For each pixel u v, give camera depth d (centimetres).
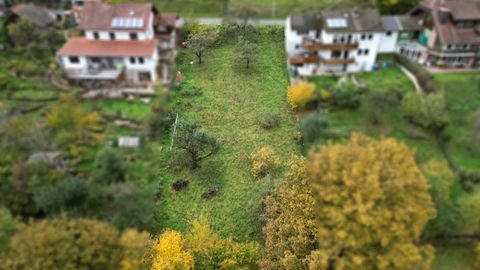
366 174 2422
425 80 4488
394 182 2395
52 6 5769
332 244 2348
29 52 4812
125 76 4547
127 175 3334
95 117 3850
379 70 4941
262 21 5681
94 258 2306
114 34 4678
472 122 3981
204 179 3503
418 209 2362
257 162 3559
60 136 3566
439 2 4894
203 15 5812
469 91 4469
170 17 5072
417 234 2341
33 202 2831
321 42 4844
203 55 5088
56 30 5338
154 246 2520
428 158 3616
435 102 3931
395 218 2289
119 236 2522
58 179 2984
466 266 2633
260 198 3162
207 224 2903
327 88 4453
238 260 2564
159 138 3834
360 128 3984
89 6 4797
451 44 4734
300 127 3916
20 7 5372
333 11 4888
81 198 2831
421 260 2436
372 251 2314
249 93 4509
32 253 2228
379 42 4928
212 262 2536
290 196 2673
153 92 4334
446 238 2769
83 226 2453
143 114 3984
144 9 4766
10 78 4347
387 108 4178
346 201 2375
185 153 3691
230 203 3297
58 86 4266
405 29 4947
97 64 4550
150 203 3131
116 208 2881
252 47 4834
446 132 3928
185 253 2492
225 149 3803
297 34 4912
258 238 2972
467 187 3256
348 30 4703
